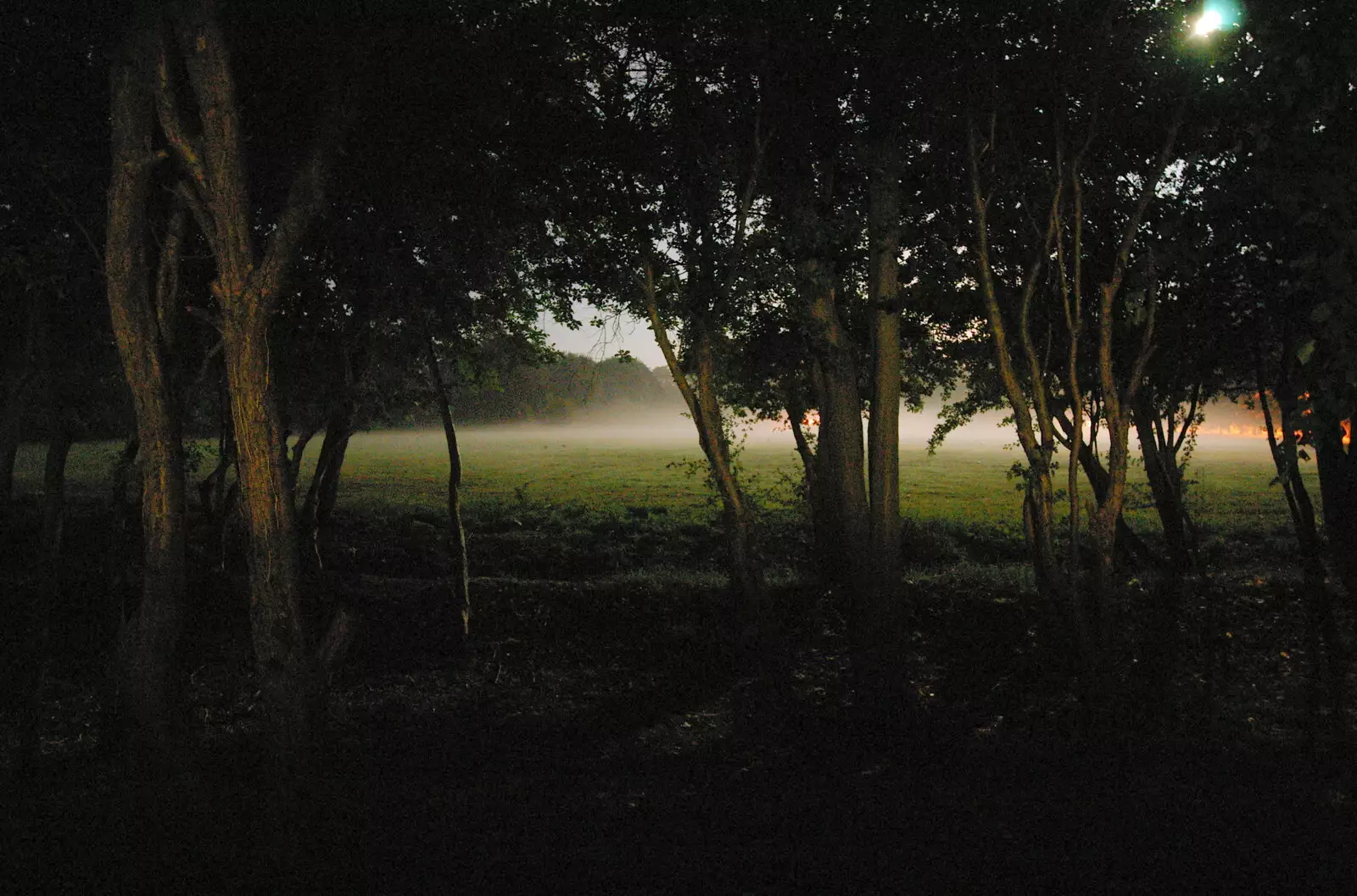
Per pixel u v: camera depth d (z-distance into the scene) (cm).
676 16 1044
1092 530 934
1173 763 861
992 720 1080
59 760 909
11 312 1119
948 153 1035
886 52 985
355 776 802
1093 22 913
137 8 679
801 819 723
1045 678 1208
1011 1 916
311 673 711
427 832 681
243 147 688
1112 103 962
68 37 940
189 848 624
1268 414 1165
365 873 597
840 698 1164
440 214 1252
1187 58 858
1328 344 586
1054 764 879
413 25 862
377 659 1391
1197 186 950
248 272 688
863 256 1170
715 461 1118
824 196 1180
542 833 687
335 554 2248
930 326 1462
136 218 693
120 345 709
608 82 1144
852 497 1286
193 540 2109
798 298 1212
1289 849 620
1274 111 668
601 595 1688
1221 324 1169
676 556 2498
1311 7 625
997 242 1092
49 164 923
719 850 647
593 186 1161
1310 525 1220
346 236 1263
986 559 2422
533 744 1024
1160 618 1302
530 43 1038
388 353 1628
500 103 1055
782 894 566
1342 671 1083
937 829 686
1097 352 1205
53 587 972
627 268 1196
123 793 695
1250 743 922
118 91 681
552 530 2997
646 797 803
